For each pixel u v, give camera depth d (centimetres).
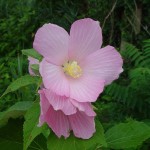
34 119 25
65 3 139
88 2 135
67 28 133
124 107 84
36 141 31
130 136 31
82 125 25
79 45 26
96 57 26
